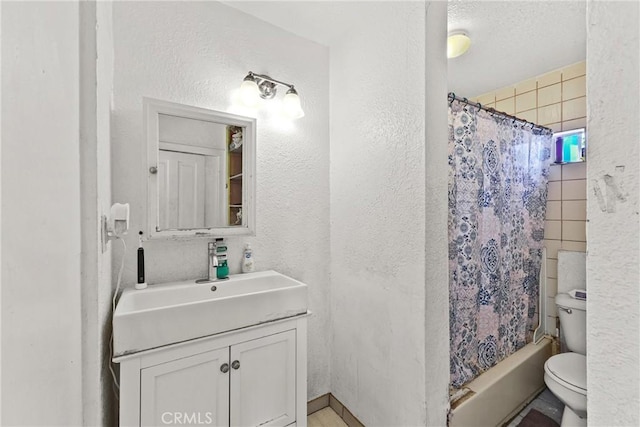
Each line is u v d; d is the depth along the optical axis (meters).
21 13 0.30
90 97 0.56
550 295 2.10
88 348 0.57
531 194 1.99
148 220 1.24
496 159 1.73
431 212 1.21
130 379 0.93
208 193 1.40
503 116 1.76
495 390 1.54
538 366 1.89
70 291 0.47
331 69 1.79
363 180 1.53
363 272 1.53
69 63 0.47
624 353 0.30
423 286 1.20
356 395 1.56
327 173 1.79
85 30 0.56
